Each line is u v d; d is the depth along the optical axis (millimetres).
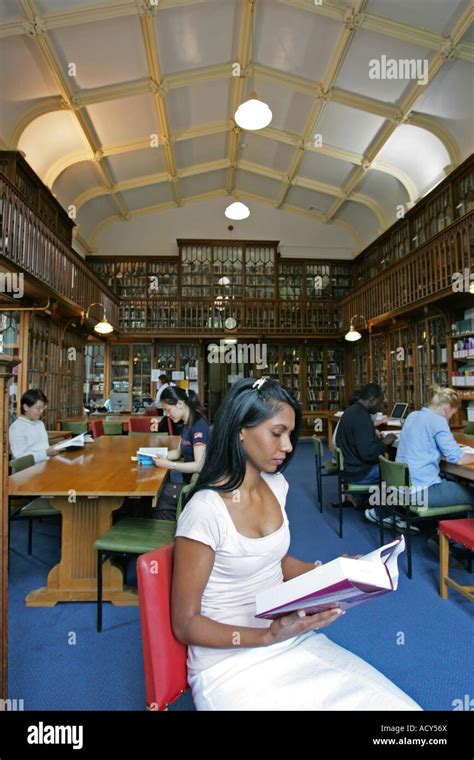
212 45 5996
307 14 5320
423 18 4875
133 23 5172
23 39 4949
